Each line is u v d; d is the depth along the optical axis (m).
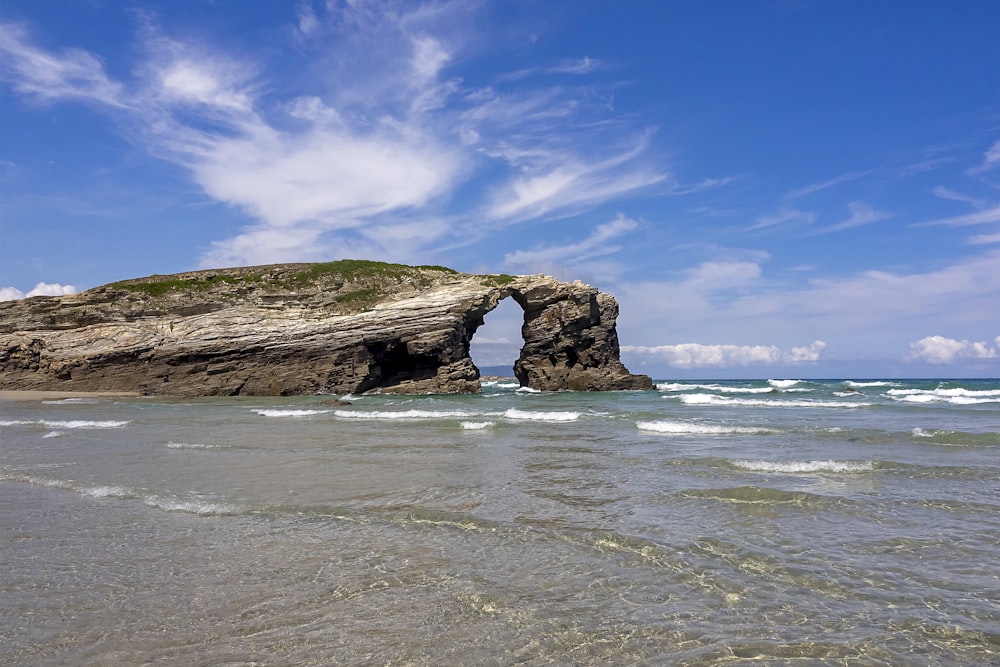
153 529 8.43
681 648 4.85
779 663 4.61
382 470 13.30
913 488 10.68
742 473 12.38
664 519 8.80
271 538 7.97
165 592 6.08
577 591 6.06
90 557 7.20
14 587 6.24
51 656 4.74
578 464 13.84
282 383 51.41
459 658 4.70
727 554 7.16
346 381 52.22
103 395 49.91
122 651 4.81
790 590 6.06
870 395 45.97
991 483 11.11
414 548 7.52
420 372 55.31
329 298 59.06
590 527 8.40
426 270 64.62
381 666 4.57
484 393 54.66
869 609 5.61
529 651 4.80
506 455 15.45
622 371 61.03
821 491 10.48
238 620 5.40
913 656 4.73
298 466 13.90
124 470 13.41
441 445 17.62
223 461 14.69
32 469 13.64
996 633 5.10
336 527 8.50
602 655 4.74
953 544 7.52
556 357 59.53
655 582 6.29
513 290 59.06
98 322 55.09
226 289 58.59
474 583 6.29
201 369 51.44
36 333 54.25
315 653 4.78
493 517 9.02
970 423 22.94
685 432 20.42
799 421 24.12
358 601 5.82
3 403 41.94
